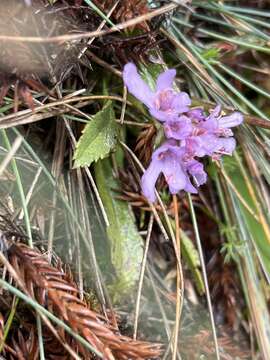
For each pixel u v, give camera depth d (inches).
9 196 4.8
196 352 5.4
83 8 4.8
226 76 6.2
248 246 5.9
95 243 5.2
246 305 5.9
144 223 5.6
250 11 6.0
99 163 5.2
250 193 5.8
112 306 5.0
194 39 6.0
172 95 4.6
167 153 4.6
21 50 4.4
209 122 4.6
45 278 4.2
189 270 5.8
